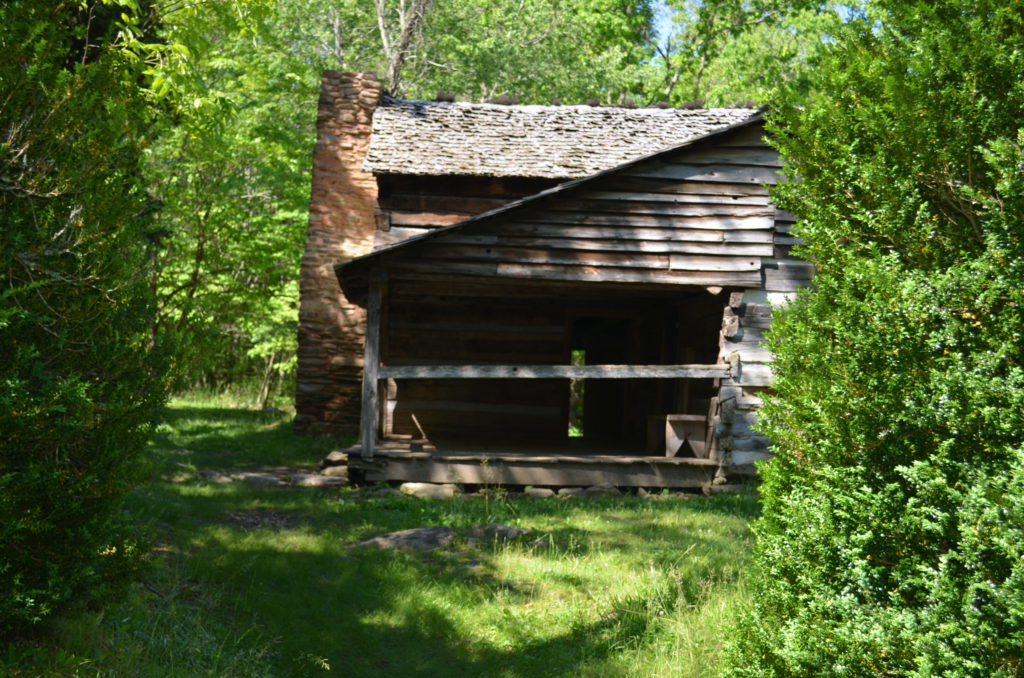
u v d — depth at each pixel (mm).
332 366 17781
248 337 24344
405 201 15945
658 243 12602
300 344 17844
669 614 6680
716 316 14336
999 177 3986
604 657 6098
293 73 25875
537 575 7785
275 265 21266
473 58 29219
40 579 4594
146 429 5227
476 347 16828
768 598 4598
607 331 20781
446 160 15383
